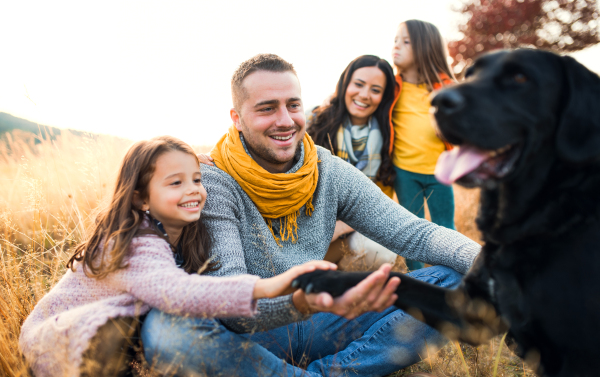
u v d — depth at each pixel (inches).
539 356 53.8
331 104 132.0
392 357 71.4
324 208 83.7
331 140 127.4
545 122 53.8
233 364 59.1
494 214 57.6
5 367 65.2
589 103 52.2
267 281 54.5
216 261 69.2
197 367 58.3
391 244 82.9
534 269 52.0
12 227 94.0
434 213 130.6
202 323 59.7
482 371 69.6
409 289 57.3
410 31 129.9
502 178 53.7
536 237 52.6
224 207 73.6
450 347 78.0
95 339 57.0
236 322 64.1
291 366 64.2
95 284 63.9
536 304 51.1
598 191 51.0
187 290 54.8
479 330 56.2
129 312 59.9
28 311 77.1
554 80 54.1
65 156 111.0
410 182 128.0
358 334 75.5
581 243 49.8
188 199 67.2
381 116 126.7
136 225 63.2
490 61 58.3
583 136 51.4
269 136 76.2
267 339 71.6
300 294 58.2
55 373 57.9
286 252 80.0
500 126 51.9
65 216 100.8
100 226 65.9
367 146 125.5
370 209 84.4
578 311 48.4
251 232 77.1
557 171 53.2
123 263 59.9
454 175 53.1
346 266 111.9
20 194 105.7
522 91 53.9
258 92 73.7
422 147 125.5
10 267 82.2
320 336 73.8
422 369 74.9
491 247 57.7
